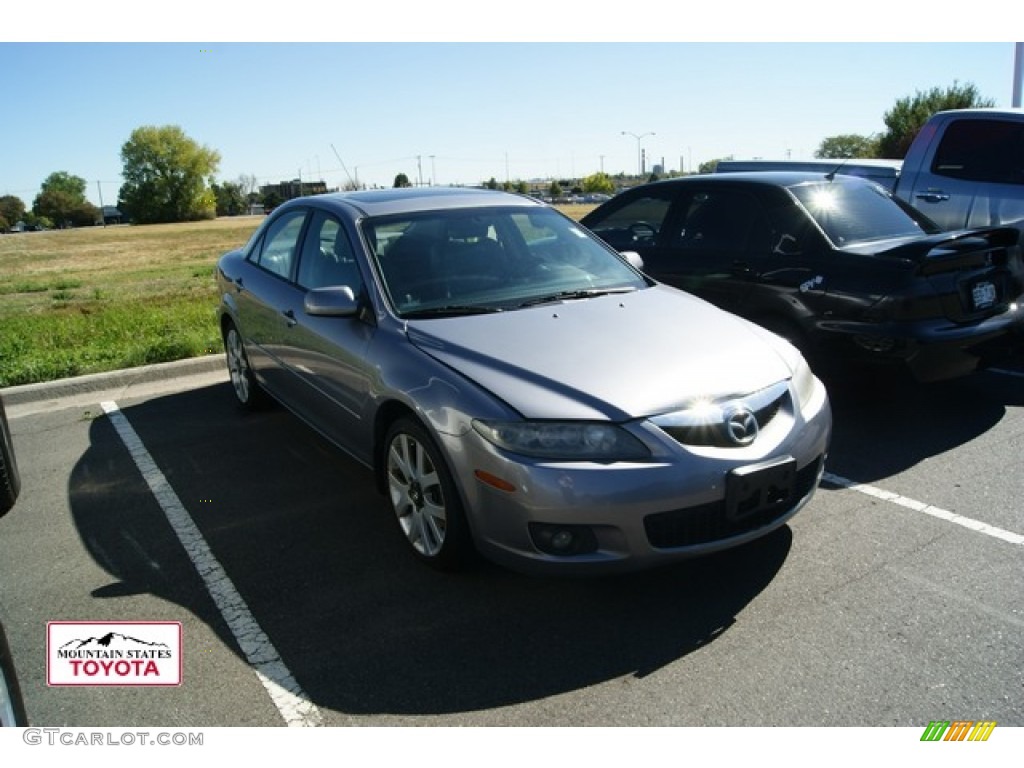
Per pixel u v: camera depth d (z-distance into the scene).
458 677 2.70
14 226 139.62
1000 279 4.84
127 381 6.53
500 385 3.01
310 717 2.54
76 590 3.35
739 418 2.98
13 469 2.14
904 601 3.02
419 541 3.40
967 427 4.84
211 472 4.58
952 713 2.45
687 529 2.89
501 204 4.50
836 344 4.69
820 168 9.37
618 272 4.29
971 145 6.71
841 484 4.08
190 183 117.31
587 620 2.99
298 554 3.58
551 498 2.79
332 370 3.95
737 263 5.20
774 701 2.53
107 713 2.59
